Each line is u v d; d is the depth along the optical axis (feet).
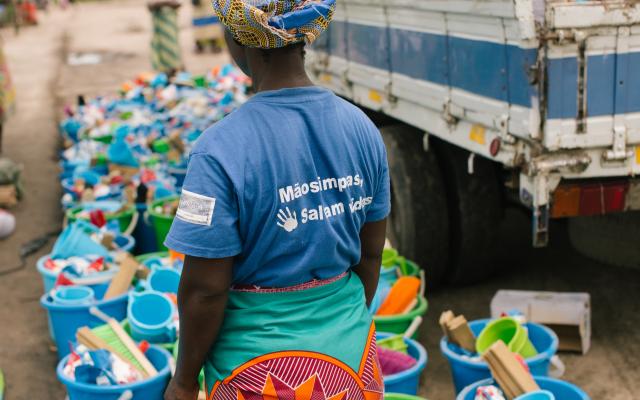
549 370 11.17
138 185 18.26
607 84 9.75
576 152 9.98
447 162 14.24
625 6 9.49
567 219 17.34
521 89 9.91
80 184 19.57
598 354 12.62
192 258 5.57
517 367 9.50
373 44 14.34
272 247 5.71
